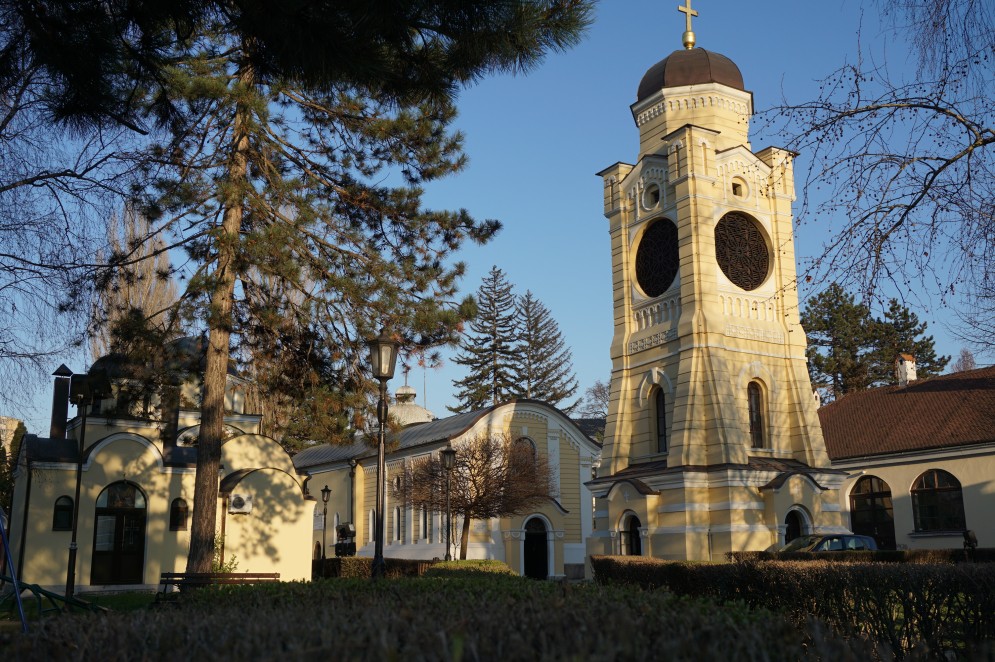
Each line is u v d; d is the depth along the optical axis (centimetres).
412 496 4553
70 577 2534
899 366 5088
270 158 2431
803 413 4006
